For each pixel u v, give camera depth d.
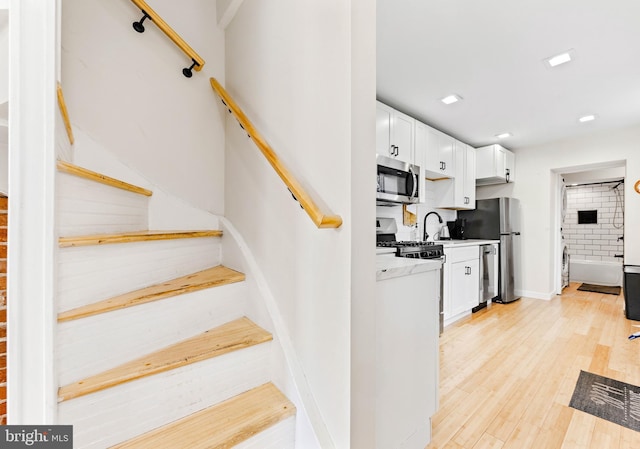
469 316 3.38
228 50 1.86
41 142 0.82
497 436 1.45
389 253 2.57
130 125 1.58
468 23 1.78
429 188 3.98
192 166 1.78
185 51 1.62
